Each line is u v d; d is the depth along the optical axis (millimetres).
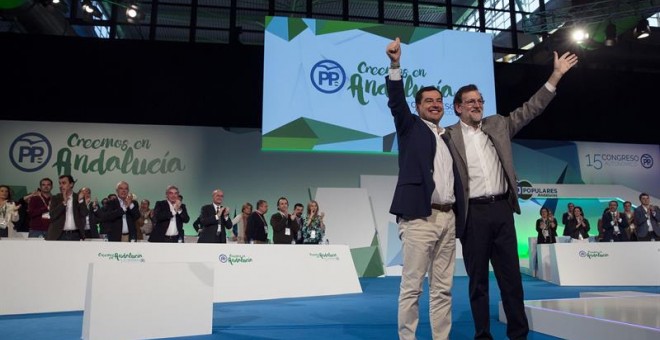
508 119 2396
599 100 9977
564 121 9844
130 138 8539
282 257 4879
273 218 6543
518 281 2217
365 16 10961
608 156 9805
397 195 2096
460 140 2264
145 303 2707
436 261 2150
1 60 8336
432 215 2080
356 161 9008
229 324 3174
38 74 8445
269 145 7816
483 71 8461
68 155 8305
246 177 8703
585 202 9688
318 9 10727
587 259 6371
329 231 8312
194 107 8898
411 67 8211
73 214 4691
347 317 3488
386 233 8617
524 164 9516
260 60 9164
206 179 8602
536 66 9758
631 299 3215
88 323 2562
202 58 8977
